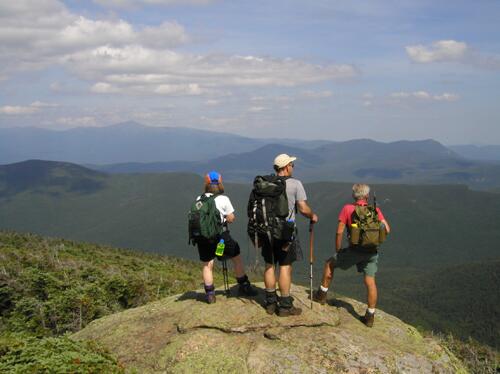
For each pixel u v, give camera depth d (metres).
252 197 6.34
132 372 5.86
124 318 7.13
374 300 6.66
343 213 6.64
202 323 6.36
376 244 6.41
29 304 11.66
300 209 6.34
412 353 6.22
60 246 39.91
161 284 20.47
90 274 19.86
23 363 5.62
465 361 16.12
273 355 5.85
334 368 5.77
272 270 6.48
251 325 6.29
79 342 6.29
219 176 6.79
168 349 6.04
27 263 20.94
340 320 6.74
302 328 6.33
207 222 6.55
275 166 6.48
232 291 7.37
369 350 6.07
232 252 6.88
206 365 5.77
